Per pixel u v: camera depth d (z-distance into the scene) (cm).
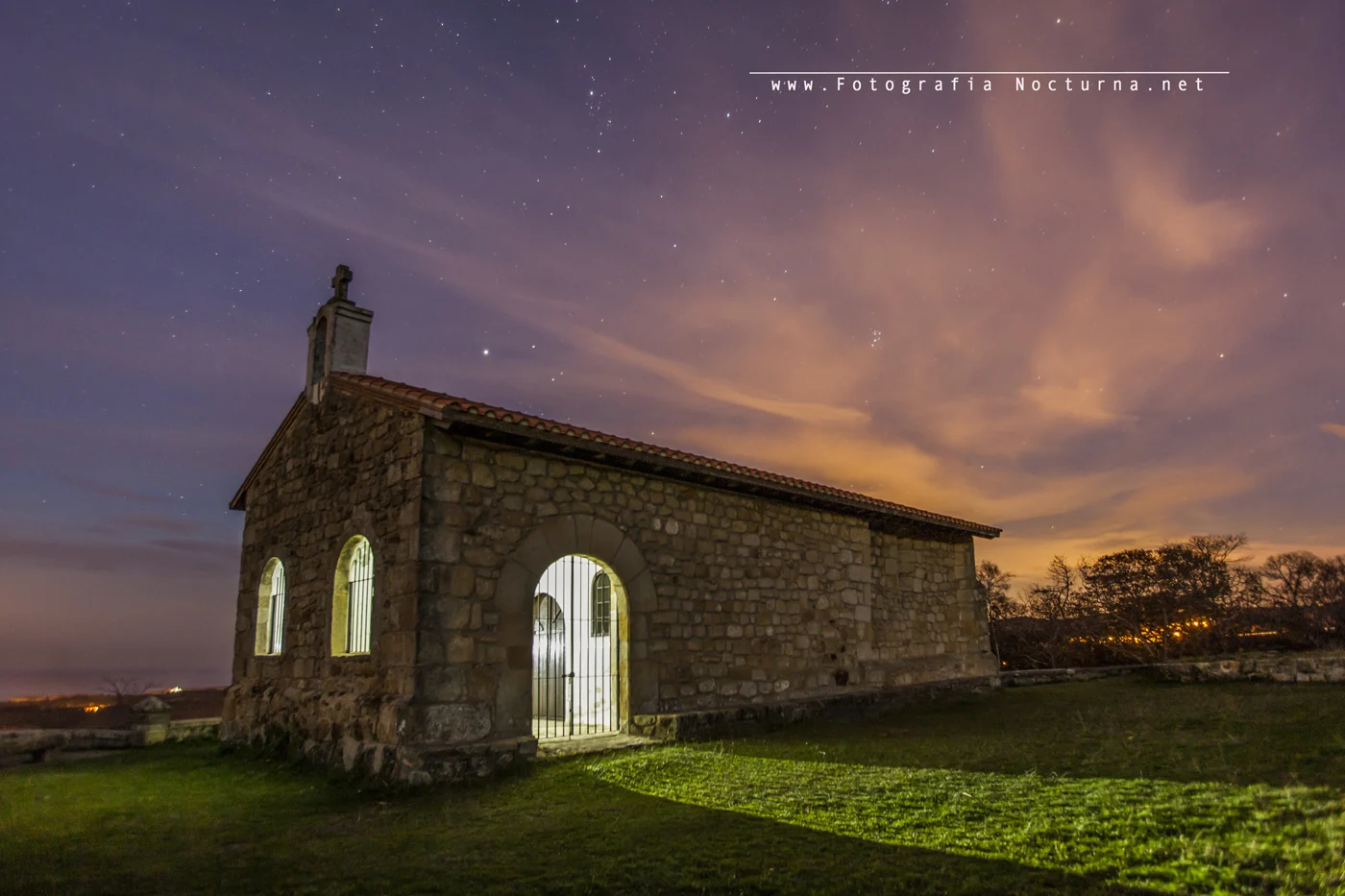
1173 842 452
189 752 1072
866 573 1305
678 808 600
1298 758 620
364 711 793
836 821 538
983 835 488
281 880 482
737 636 1062
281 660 1017
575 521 903
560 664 1135
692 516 1043
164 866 516
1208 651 2042
